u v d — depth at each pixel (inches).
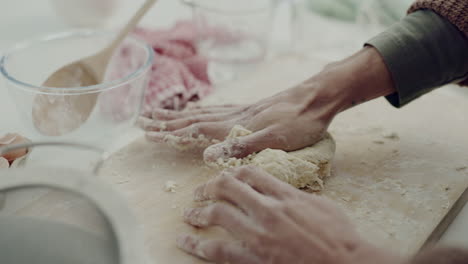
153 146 33.2
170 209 27.6
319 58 45.6
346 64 31.1
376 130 35.0
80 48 38.4
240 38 45.1
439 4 30.3
